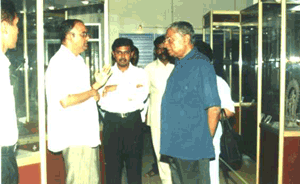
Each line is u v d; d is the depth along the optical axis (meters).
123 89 2.78
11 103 1.51
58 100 2.01
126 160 2.88
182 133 1.95
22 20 1.98
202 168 1.95
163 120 2.07
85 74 2.22
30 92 2.00
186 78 1.95
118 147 2.78
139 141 2.84
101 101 2.77
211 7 5.91
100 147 2.85
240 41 4.57
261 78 3.10
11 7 1.56
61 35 2.13
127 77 2.83
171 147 2.01
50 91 2.03
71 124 2.06
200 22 5.91
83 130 2.10
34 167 1.99
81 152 2.10
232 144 2.90
